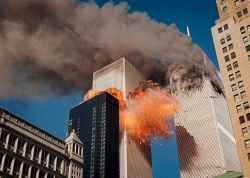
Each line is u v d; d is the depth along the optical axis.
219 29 110.56
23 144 91.69
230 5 113.88
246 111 90.75
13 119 91.81
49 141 100.31
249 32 102.31
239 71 98.19
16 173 86.50
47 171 94.81
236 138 88.88
